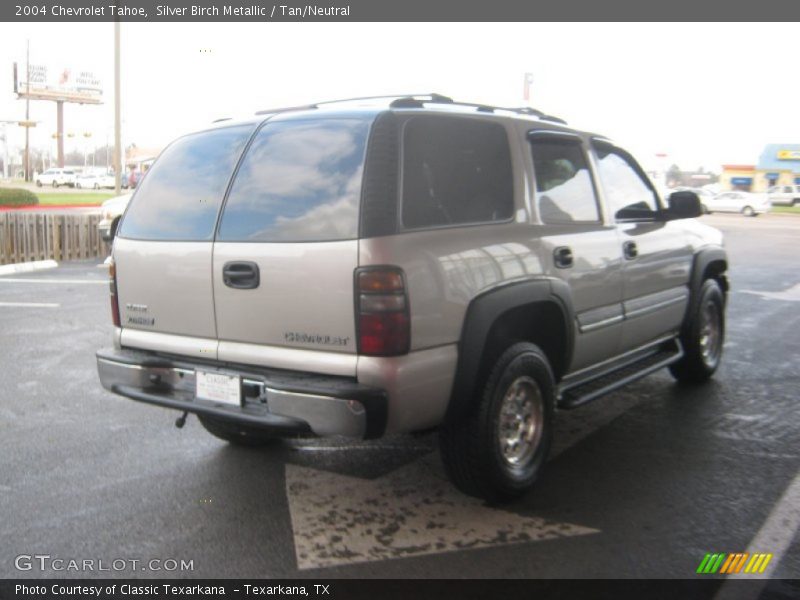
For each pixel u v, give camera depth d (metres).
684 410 5.71
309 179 3.67
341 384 3.43
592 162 4.96
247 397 3.75
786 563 3.46
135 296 4.18
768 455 4.77
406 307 3.40
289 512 3.99
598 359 4.93
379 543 3.66
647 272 5.29
